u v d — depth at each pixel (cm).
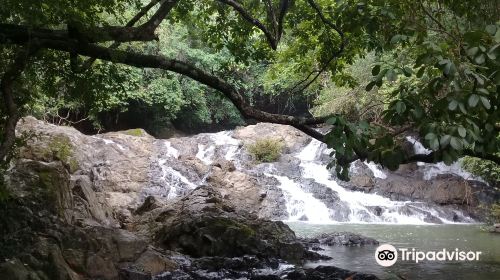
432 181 2148
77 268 672
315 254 983
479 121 357
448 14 666
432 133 328
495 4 496
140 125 2939
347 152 383
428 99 368
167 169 2070
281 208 1989
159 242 976
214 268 833
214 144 2398
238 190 1980
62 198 865
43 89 827
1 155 497
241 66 2230
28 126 1694
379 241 1251
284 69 1527
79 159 1789
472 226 1702
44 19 654
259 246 938
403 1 464
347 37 789
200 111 2958
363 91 1894
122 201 1717
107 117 2864
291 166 2261
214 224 959
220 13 998
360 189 2130
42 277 610
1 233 682
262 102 3278
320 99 2242
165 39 2523
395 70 355
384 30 479
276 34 784
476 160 1742
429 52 349
